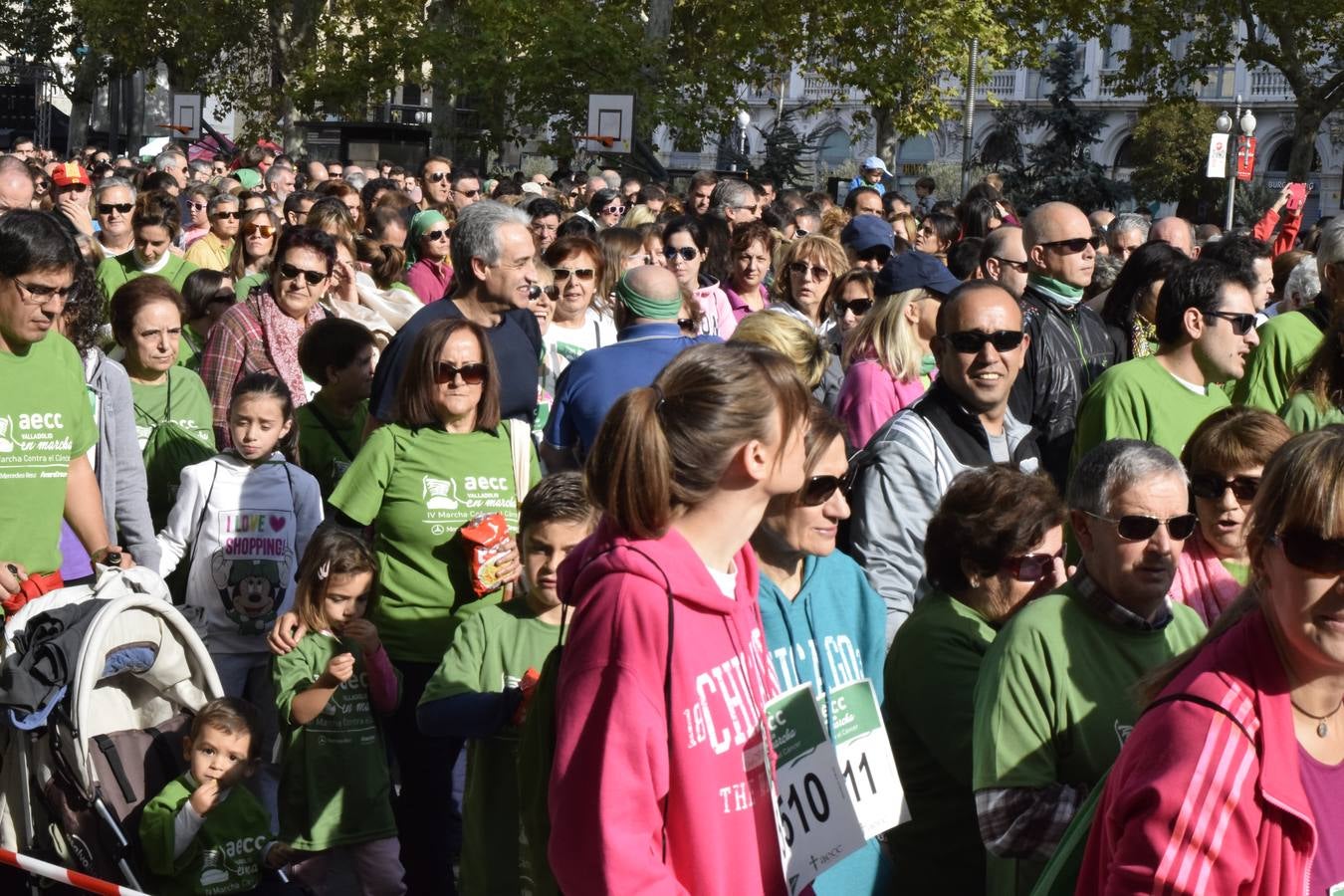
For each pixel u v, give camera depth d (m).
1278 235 12.23
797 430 2.58
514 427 5.00
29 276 4.30
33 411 4.47
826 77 32.41
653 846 2.40
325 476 6.17
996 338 4.43
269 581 5.44
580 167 29.19
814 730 2.90
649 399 2.51
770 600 3.33
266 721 5.45
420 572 4.82
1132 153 46.59
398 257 8.56
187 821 4.07
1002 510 3.59
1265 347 5.83
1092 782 3.19
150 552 5.25
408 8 33.19
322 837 4.75
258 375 5.56
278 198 14.02
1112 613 3.28
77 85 42.97
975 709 3.32
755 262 8.75
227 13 37.25
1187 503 3.31
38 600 4.18
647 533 2.49
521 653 4.16
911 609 4.29
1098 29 34.72
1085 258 6.33
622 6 29.73
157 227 8.56
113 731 4.21
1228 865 2.29
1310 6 32.94
